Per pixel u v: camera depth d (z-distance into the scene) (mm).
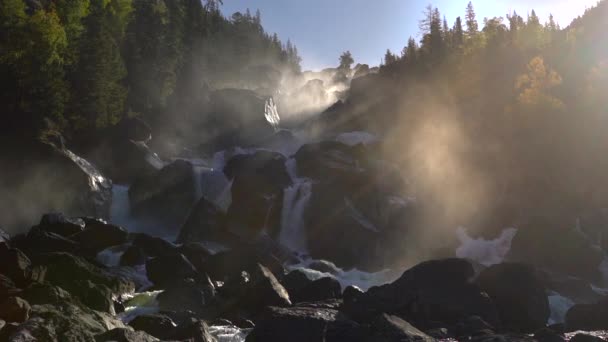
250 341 15203
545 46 91562
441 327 17953
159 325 17641
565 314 23531
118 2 88375
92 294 20422
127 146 51719
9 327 13766
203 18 121500
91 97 55281
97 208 44000
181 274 26453
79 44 58719
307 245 41594
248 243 35344
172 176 47750
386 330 15289
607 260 39438
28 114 47406
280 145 64500
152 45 78625
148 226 46125
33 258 23375
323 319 15383
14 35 54562
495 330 17641
